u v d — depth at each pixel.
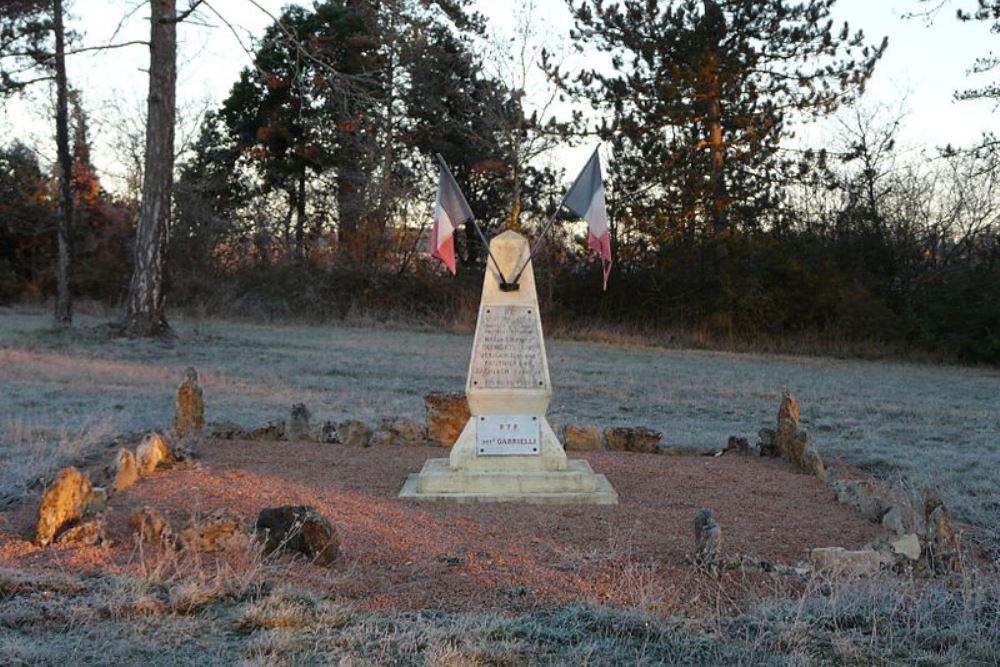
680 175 32.53
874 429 13.94
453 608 5.58
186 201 37.34
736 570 6.18
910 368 25.77
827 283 31.47
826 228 34.16
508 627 5.23
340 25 37.75
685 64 32.22
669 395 17.41
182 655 4.82
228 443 10.77
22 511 7.61
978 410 16.42
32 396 14.20
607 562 6.34
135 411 13.34
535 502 8.12
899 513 7.39
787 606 5.54
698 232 33.22
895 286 32.59
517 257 8.68
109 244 40.72
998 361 27.86
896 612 5.55
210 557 6.35
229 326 30.42
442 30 39.38
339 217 39.53
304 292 35.62
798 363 25.77
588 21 32.72
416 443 10.94
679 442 11.91
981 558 6.98
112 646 4.90
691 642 5.06
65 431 10.85
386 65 38.59
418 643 4.96
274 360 20.92
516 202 35.56
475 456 8.45
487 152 37.88
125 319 23.72
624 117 32.91
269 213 40.59
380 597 5.73
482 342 8.58
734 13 31.66
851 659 4.91
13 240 42.53
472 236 39.38
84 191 41.72
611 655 4.91
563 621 5.32
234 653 4.84
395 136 39.22
